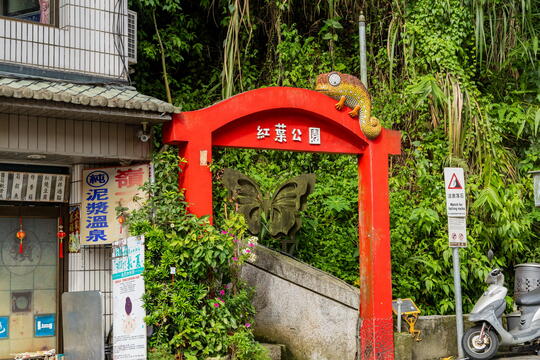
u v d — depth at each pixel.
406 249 13.19
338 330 10.41
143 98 8.95
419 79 14.19
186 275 8.62
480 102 14.66
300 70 15.03
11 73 8.99
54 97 7.88
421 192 13.85
